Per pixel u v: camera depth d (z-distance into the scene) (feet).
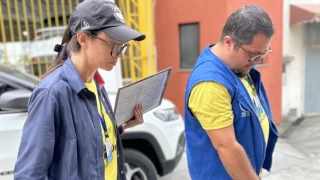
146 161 10.12
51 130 4.06
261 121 5.28
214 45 5.41
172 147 10.42
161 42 24.70
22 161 4.02
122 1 18.15
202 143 5.15
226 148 4.61
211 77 4.65
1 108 8.36
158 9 24.40
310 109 26.63
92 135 4.37
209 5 22.44
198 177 5.37
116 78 17.33
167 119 10.59
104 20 4.18
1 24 15.78
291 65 25.63
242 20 4.54
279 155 16.66
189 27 23.91
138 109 5.90
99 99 5.02
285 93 25.76
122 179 5.43
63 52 4.65
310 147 18.17
